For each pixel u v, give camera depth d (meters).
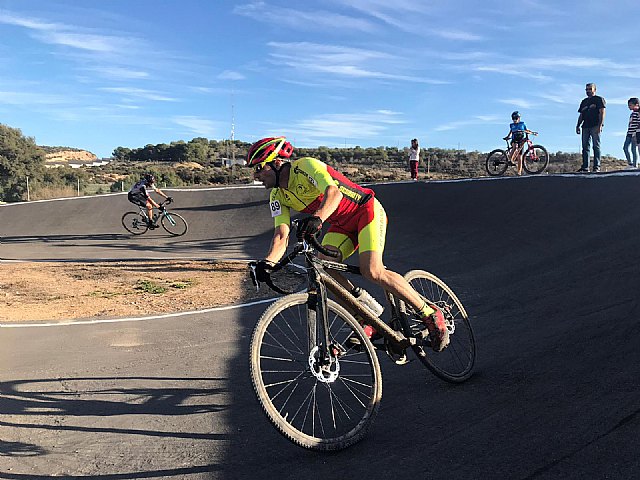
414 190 16.20
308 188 3.42
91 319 6.45
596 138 13.66
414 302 3.55
